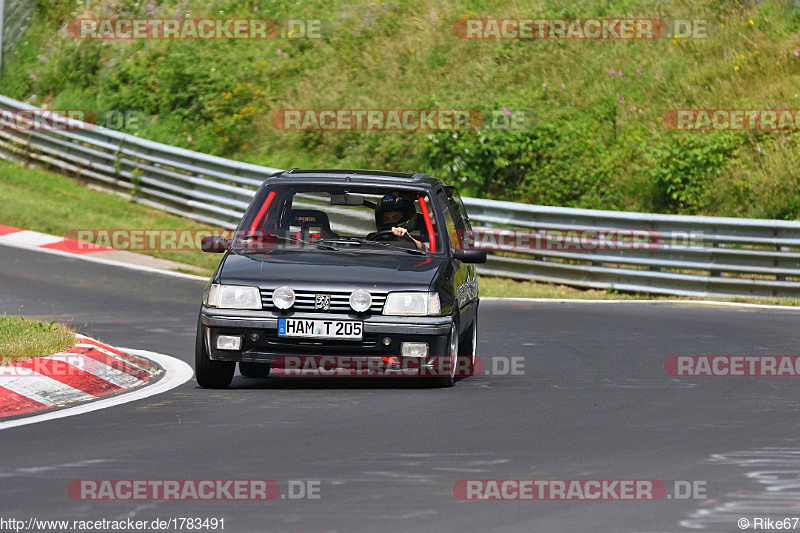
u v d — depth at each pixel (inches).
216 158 3307.1
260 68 4050.2
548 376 1517.0
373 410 1213.1
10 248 2874.0
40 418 1160.2
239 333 1323.8
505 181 3390.7
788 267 2628.0
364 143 3639.3
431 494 846.5
